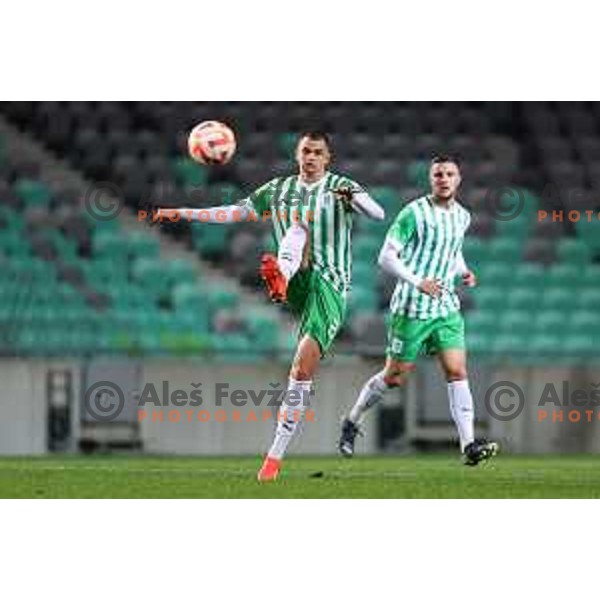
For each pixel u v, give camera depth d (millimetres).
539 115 72000
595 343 65938
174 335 63594
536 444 61656
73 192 67500
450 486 41750
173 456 58781
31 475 44594
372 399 45562
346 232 40406
